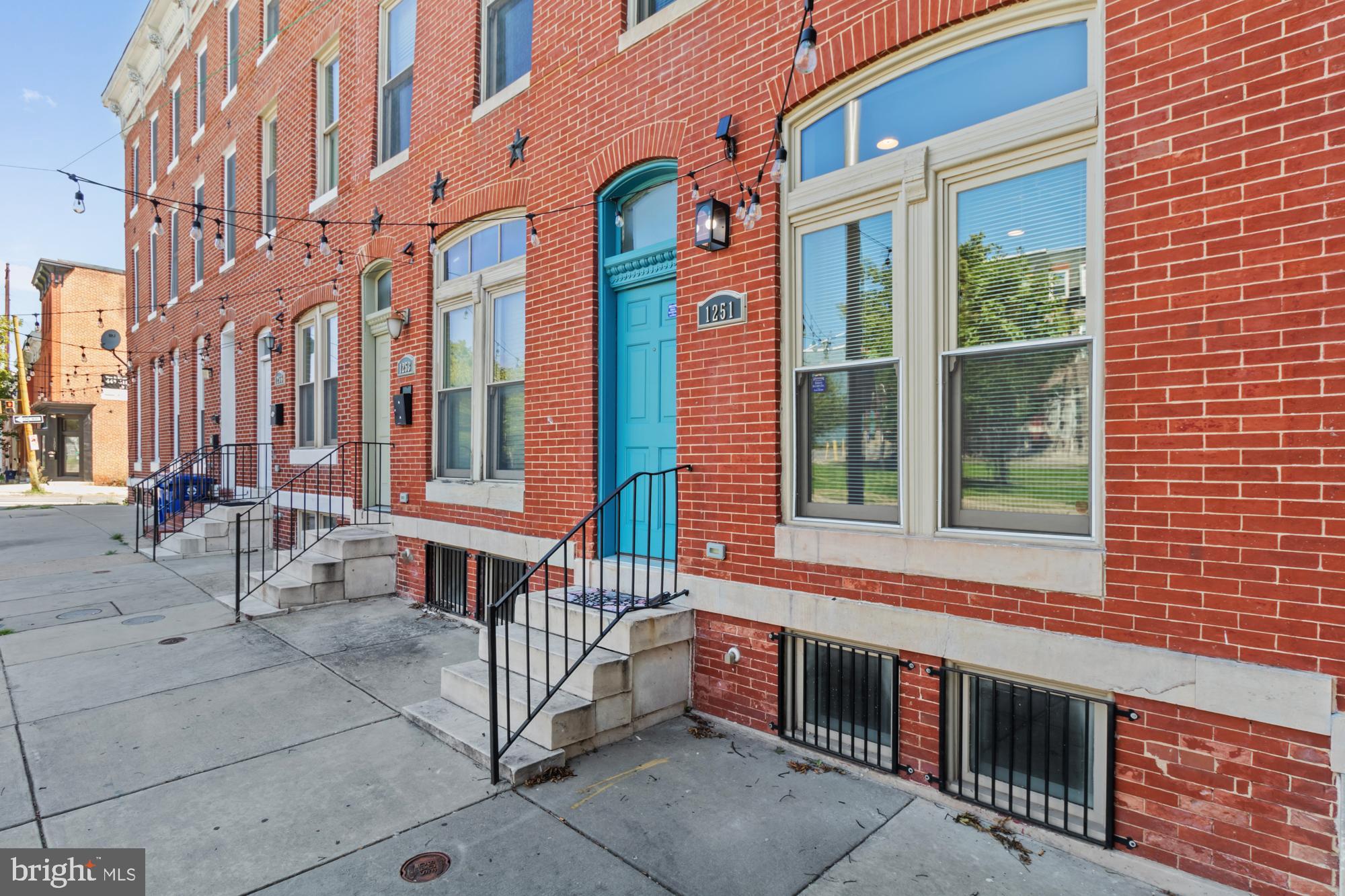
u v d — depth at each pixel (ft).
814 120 14.07
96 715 14.97
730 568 14.80
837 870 9.80
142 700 15.83
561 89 19.06
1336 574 8.46
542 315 19.54
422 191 24.47
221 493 41.24
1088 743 10.62
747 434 14.55
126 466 101.45
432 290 24.29
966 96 12.18
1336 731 8.41
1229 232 9.24
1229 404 9.20
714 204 14.71
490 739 12.37
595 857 10.07
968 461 12.00
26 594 26.11
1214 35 9.39
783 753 13.46
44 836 10.52
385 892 9.27
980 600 11.38
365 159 27.63
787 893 9.30
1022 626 10.94
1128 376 10.02
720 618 14.97
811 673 13.82
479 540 21.65
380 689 16.49
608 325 18.33
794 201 14.08
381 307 28.40
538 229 19.65
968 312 12.03
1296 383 8.75
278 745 13.61
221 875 9.59
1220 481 9.27
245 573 28.37
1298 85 8.79
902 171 12.47
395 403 25.44
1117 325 10.11
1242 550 9.11
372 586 25.53
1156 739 9.75
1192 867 9.45
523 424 21.27
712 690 15.10
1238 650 9.13
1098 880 9.69
